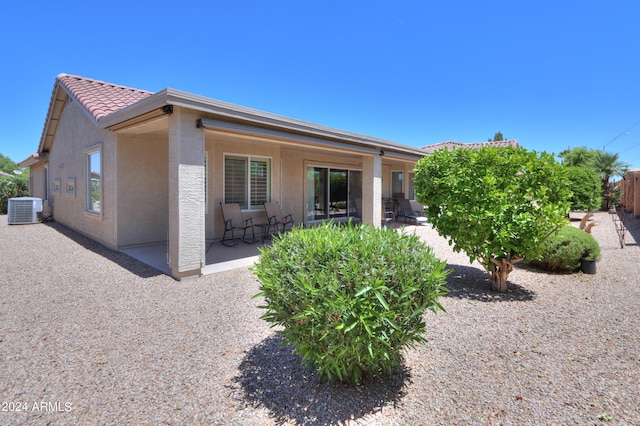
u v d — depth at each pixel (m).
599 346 3.25
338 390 2.52
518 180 4.75
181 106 4.95
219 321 3.78
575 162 24.06
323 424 2.16
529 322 3.84
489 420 2.20
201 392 2.48
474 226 4.75
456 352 3.12
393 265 2.28
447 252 7.80
